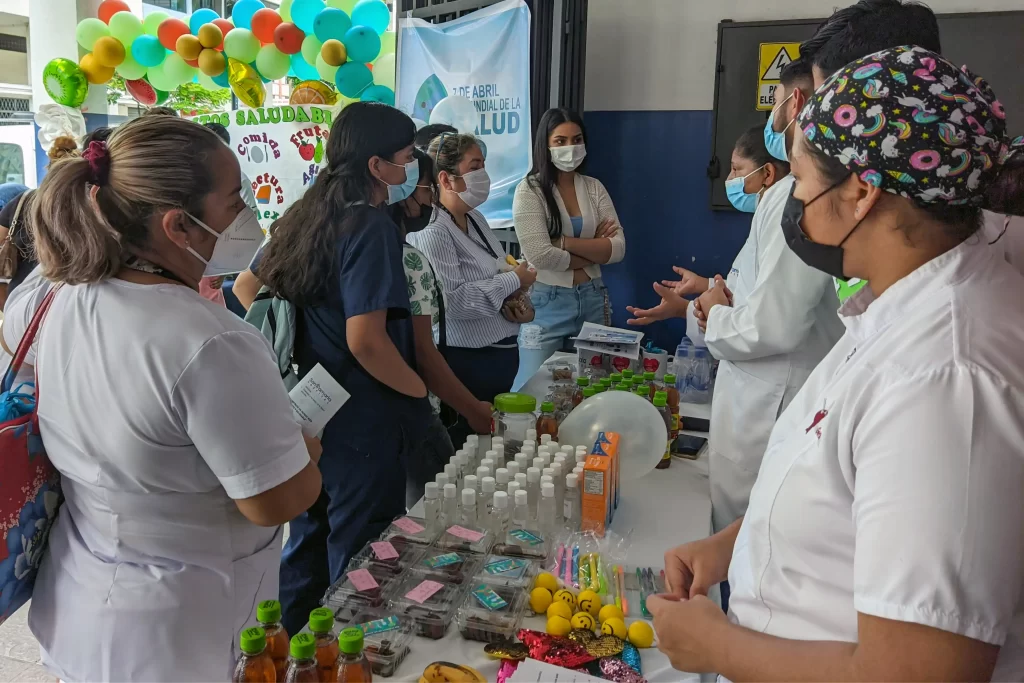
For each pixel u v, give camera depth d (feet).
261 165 11.95
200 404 3.49
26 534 3.93
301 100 11.64
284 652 3.41
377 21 11.37
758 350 5.88
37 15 13.64
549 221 10.68
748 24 11.17
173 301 3.61
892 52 2.49
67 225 3.52
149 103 12.86
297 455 3.84
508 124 11.03
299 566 6.68
